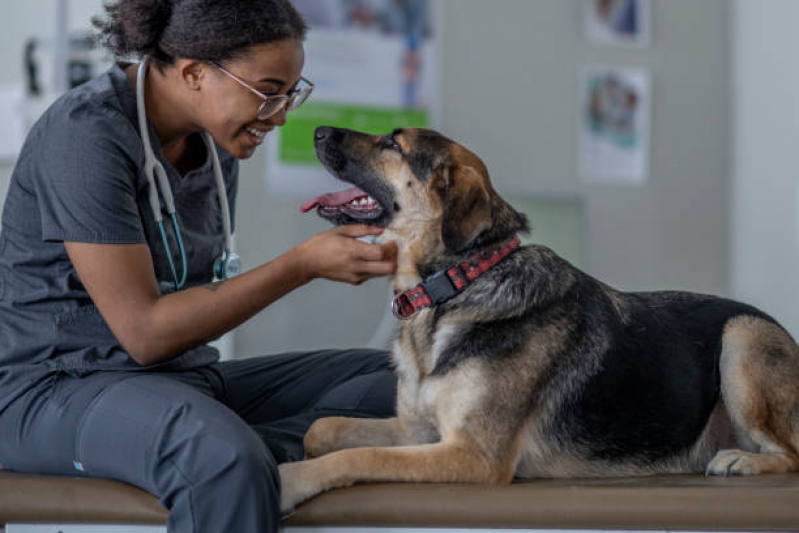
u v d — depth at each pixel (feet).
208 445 4.82
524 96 14.90
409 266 6.51
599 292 6.68
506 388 5.85
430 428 6.39
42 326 5.60
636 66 15.31
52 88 13.24
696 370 6.72
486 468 5.65
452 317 6.11
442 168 6.40
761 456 6.38
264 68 5.67
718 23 15.57
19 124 13.23
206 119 5.89
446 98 14.62
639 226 15.38
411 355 6.31
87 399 5.28
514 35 14.83
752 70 15.26
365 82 14.25
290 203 13.96
